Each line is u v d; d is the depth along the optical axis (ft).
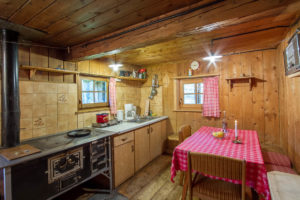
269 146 8.41
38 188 4.63
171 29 4.73
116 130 7.61
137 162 8.74
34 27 5.42
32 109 6.53
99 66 9.63
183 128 8.34
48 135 6.85
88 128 8.07
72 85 8.00
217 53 9.55
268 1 3.46
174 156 5.72
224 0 3.92
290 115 6.50
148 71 12.90
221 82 9.98
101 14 4.72
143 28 5.30
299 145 5.57
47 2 4.01
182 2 4.23
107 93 10.23
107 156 6.86
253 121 9.11
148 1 4.12
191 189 4.91
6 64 5.34
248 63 9.20
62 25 5.34
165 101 12.17
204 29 4.41
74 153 5.54
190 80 11.48
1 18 4.72
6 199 4.06
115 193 6.98
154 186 7.48
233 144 6.22
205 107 10.43
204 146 6.01
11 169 4.13
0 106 5.62
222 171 4.39
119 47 5.87
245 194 4.41
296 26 5.28
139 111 13.04
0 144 5.55
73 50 7.45
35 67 6.32
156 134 10.62
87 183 7.84
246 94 9.28
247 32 6.43
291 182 4.78
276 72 8.54
